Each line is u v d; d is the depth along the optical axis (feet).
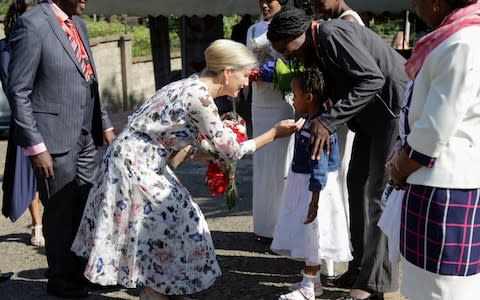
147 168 11.36
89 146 14.06
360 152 13.20
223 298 13.80
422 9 8.82
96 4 30.19
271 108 15.80
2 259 16.07
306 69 12.48
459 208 8.67
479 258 8.91
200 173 24.13
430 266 8.92
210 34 36.68
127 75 43.78
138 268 11.40
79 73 13.17
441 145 8.43
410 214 9.05
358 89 11.48
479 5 8.35
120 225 11.40
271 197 16.33
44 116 12.96
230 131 11.42
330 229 13.04
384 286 12.67
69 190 13.51
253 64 11.51
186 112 11.15
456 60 8.13
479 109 8.46
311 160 12.12
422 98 8.71
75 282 14.03
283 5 15.64
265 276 14.85
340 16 13.25
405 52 31.53
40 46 12.64
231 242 17.02
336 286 14.15
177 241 11.48
